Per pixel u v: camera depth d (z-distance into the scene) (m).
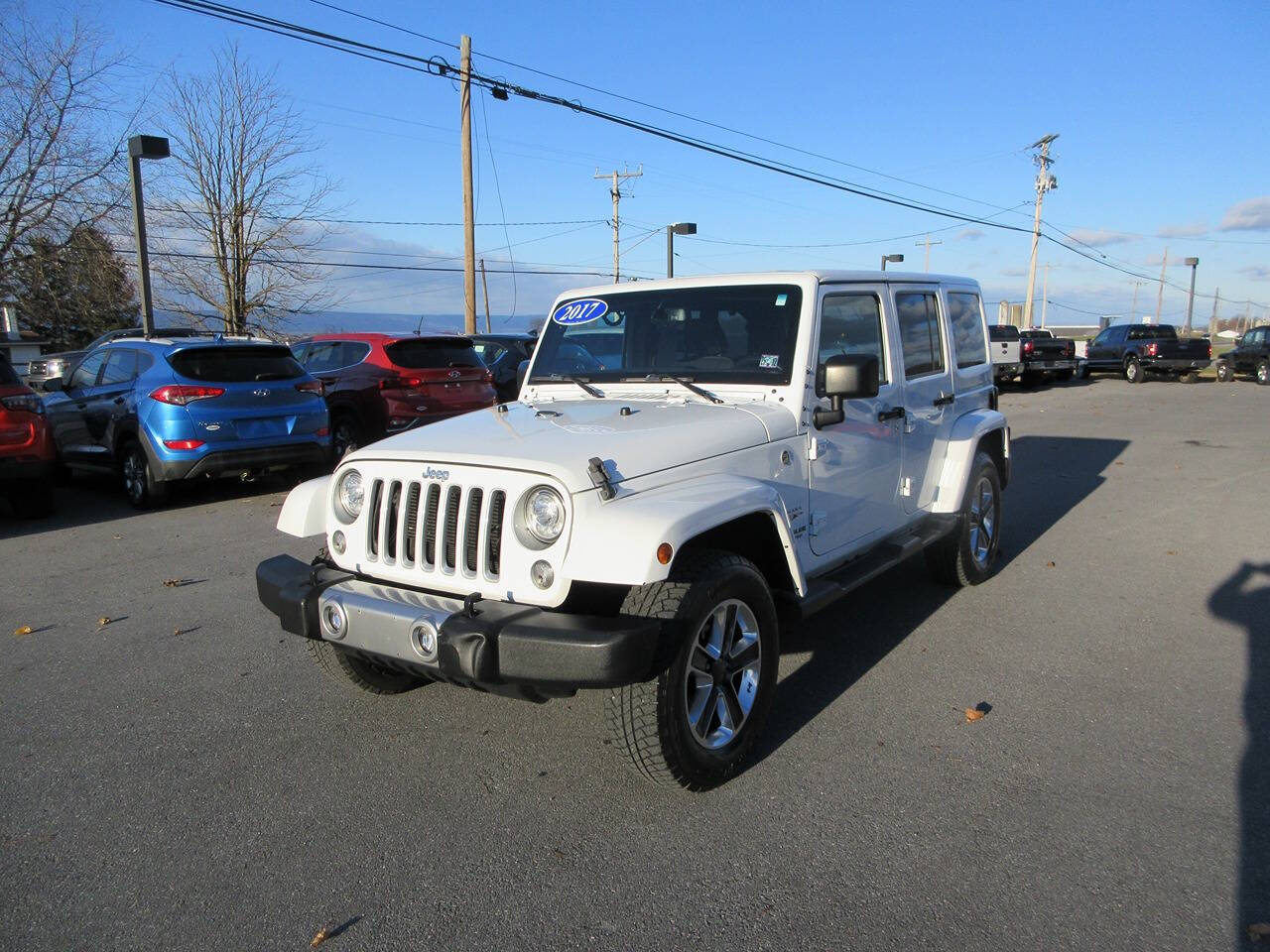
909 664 4.68
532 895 2.80
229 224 26.38
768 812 3.27
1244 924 2.60
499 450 3.26
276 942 2.61
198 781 3.56
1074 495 9.36
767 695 3.61
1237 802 3.27
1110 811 3.23
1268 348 26.30
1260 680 4.41
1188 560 6.68
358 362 11.34
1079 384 28.02
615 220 43.16
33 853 3.08
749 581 3.43
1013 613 5.51
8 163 20.70
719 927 2.64
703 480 3.44
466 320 20.28
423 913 2.73
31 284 22.50
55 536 8.02
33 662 4.87
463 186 19.98
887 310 4.91
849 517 4.49
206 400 8.74
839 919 2.66
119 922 2.71
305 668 4.73
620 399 4.36
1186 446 12.95
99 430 9.59
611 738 3.20
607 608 3.35
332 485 3.65
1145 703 4.16
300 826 3.23
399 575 3.40
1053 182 42.06
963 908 2.70
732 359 4.25
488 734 3.94
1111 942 2.53
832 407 4.20
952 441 5.67
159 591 6.18
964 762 3.62
